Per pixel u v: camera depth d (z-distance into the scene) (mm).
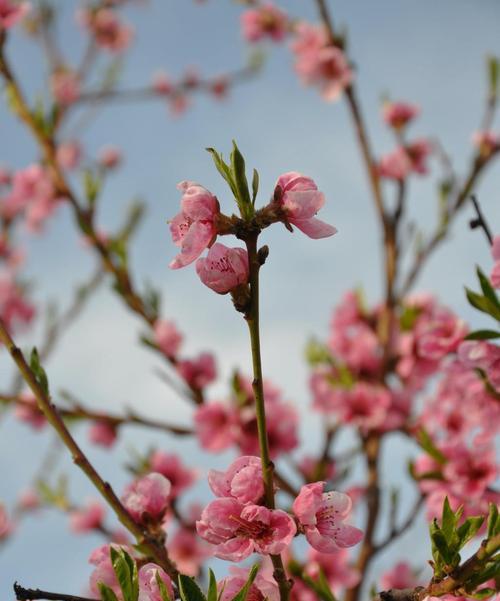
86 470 2303
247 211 1974
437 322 3725
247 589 1751
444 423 4074
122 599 1898
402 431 5465
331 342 6379
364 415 5516
